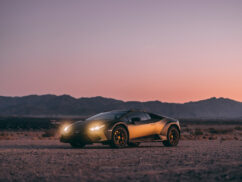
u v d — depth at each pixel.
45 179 6.53
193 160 8.90
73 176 6.76
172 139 14.46
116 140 12.96
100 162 8.66
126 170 7.38
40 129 57.25
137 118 13.27
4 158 9.77
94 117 13.96
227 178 6.32
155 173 6.97
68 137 13.07
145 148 13.11
